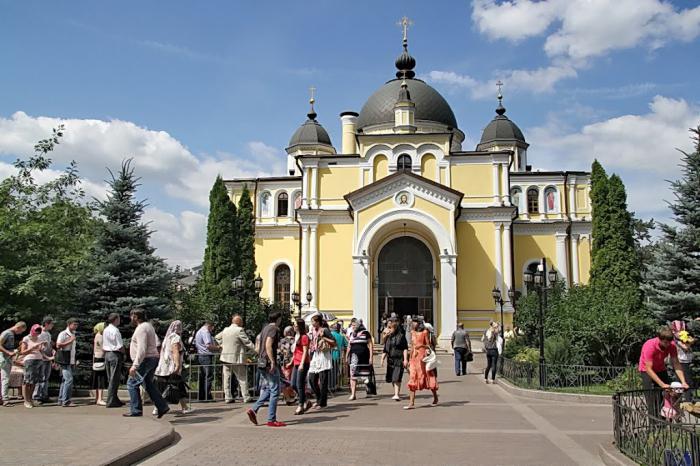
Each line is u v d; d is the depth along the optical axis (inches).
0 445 353.1
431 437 422.0
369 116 1738.4
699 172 706.2
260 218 1707.7
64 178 827.4
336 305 1469.0
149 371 476.7
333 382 692.7
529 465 340.5
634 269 1040.8
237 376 597.9
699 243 681.0
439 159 1513.3
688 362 542.0
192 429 450.6
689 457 293.4
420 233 1487.5
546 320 893.8
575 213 1684.3
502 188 1488.7
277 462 343.0
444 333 1337.4
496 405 592.4
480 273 1455.5
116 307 719.1
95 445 353.4
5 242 713.0
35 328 570.9
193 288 1020.5
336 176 1534.2
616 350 746.2
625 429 352.2
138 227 769.6
